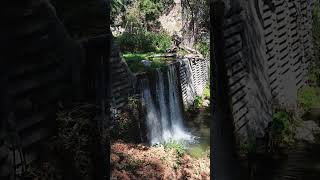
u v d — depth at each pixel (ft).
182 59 65.62
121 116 37.73
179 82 60.95
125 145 34.99
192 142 50.01
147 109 46.98
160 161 33.14
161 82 52.95
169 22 99.71
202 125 58.59
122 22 84.99
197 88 72.18
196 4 81.61
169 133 53.42
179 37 83.51
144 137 44.09
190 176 32.14
